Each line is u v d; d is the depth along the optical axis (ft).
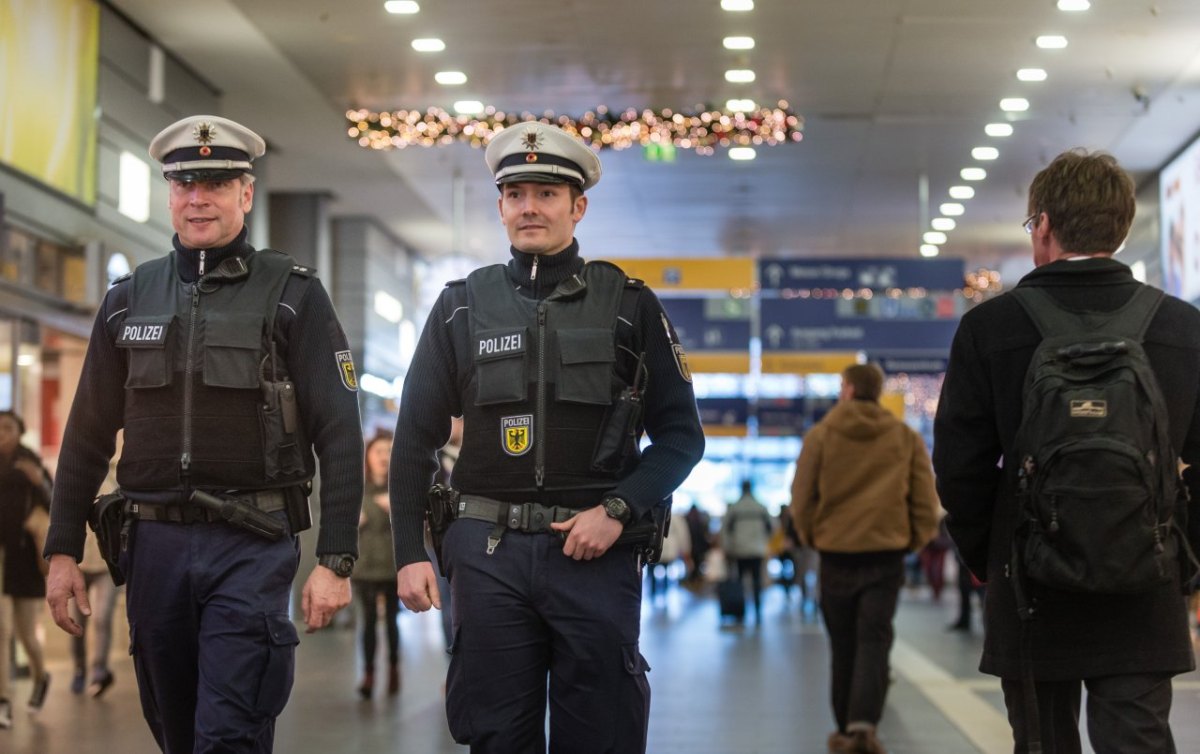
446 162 79.25
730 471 138.10
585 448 14.40
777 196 87.20
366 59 60.23
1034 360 13.79
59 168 48.98
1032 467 13.44
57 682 42.50
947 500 14.57
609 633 14.16
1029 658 13.83
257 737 14.88
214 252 15.53
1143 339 13.91
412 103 66.80
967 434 14.38
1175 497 13.50
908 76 62.28
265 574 15.01
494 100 65.98
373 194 87.97
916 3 52.60
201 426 15.10
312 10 54.03
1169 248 77.00
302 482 15.49
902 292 94.89
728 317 102.22
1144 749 13.50
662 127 67.51
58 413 50.34
